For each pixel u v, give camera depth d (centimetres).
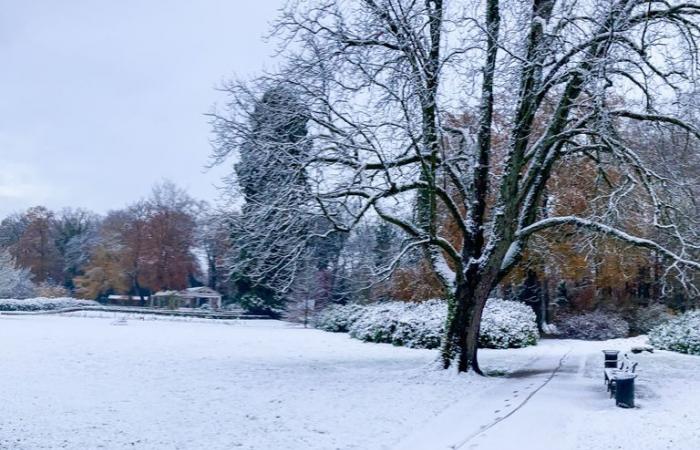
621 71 1595
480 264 1823
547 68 1731
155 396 1500
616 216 1869
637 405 1381
